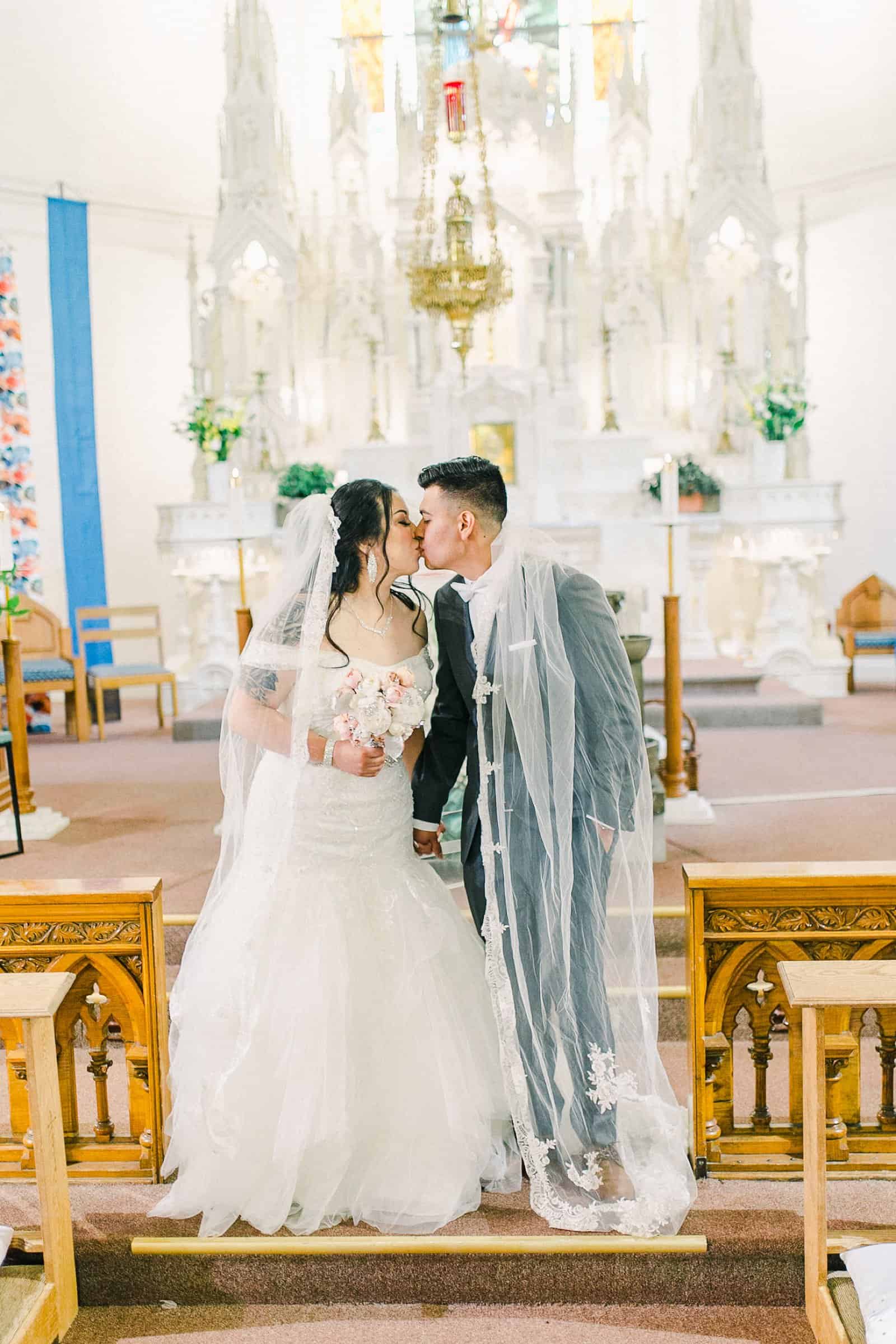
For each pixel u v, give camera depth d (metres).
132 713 9.50
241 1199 2.50
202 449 9.14
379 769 2.47
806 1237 2.28
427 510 2.46
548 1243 2.41
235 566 8.95
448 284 8.27
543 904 2.45
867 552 10.45
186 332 10.91
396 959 2.51
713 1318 2.40
